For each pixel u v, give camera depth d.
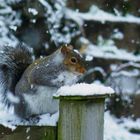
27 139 5.08
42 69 6.57
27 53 6.96
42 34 11.47
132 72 12.03
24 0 11.44
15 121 5.90
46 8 11.55
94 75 11.84
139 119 11.77
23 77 6.60
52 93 6.57
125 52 12.26
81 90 4.89
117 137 10.84
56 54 6.75
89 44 12.05
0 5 11.45
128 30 12.41
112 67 12.00
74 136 4.95
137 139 11.02
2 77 6.75
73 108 4.93
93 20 12.22
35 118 6.29
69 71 6.76
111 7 12.55
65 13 11.91
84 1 12.34
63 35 11.74
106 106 11.79
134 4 12.65
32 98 6.50
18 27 11.34
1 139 5.11
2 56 6.83
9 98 6.65
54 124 5.15
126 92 11.88
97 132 5.02
